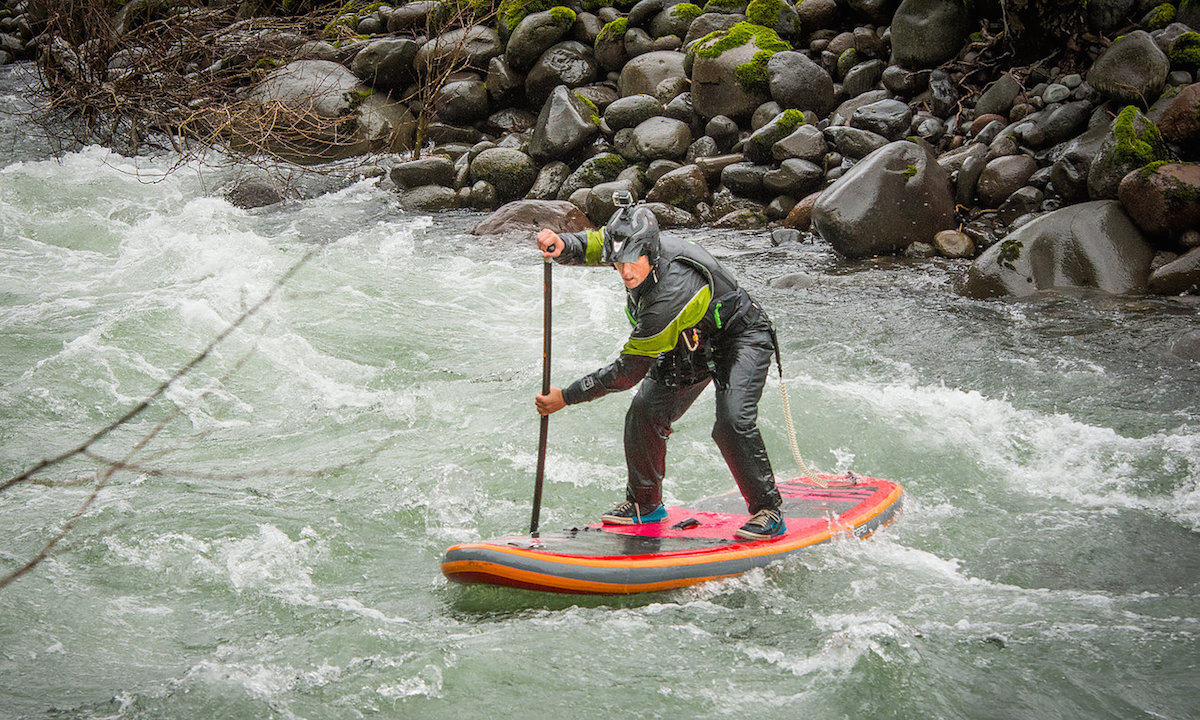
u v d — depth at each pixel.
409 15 30.53
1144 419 12.33
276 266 18.41
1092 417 12.49
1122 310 16.11
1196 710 6.80
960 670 7.25
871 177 19.97
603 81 27.66
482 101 28.11
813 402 12.66
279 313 16.30
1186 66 19.53
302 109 26.78
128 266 18.33
